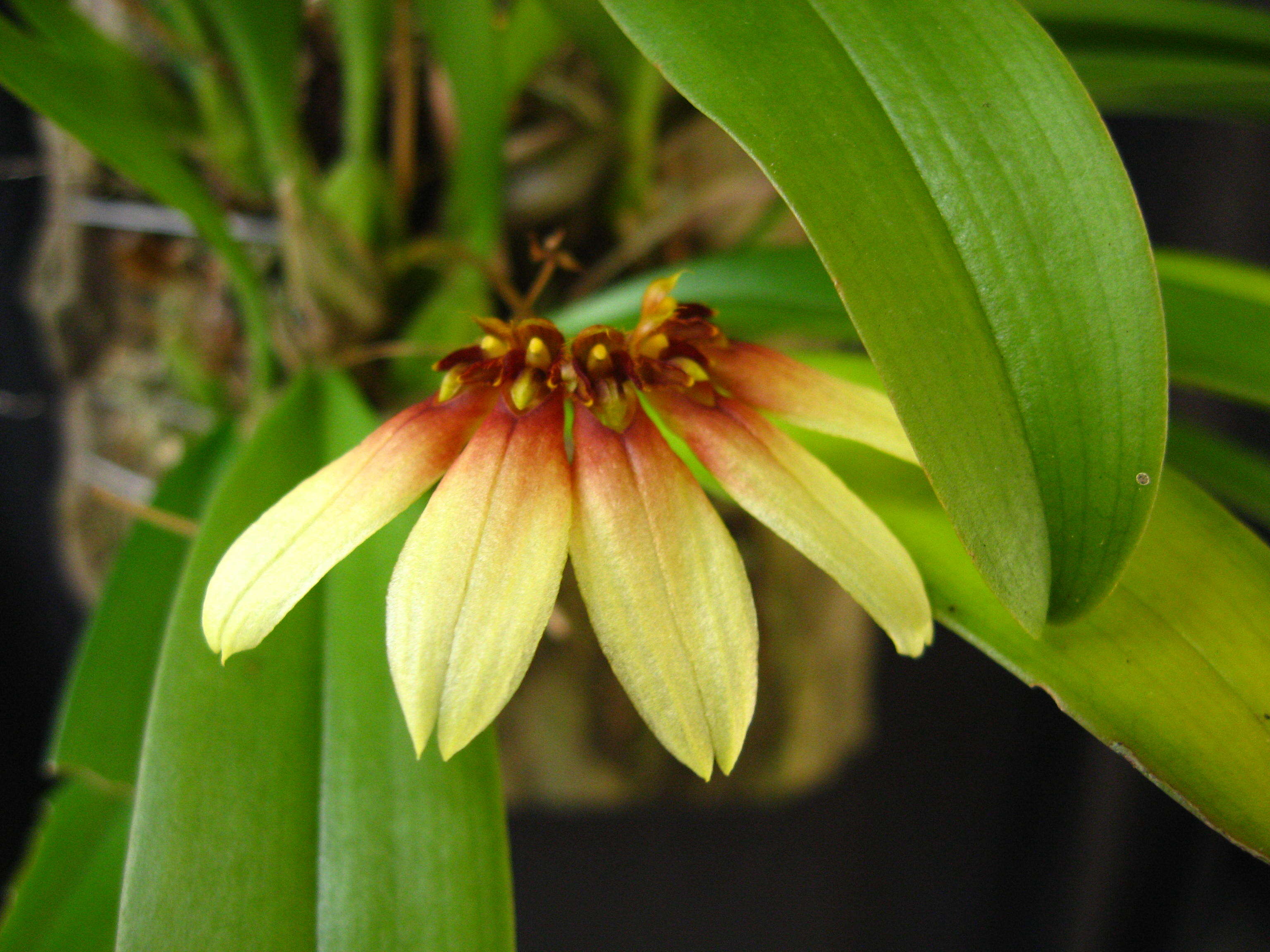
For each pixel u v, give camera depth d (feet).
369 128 0.50
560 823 0.93
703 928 0.99
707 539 0.30
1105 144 0.30
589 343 0.32
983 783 0.98
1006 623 0.33
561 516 0.30
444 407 0.32
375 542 0.37
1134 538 0.30
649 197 0.58
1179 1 0.44
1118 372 0.30
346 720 0.34
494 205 0.50
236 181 0.56
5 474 0.85
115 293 0.64
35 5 0.46
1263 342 0.38
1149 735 0.31
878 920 1.02
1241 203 0.81
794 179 0.29
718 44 0.30
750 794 0.68
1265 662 0.32
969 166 0.30
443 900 0.33
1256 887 0.88
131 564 0.46
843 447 0.37
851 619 0.71
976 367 0.30
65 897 0.43
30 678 0.93
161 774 0.33
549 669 0.62
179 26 0.53
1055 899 0.98
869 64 0.31
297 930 0.32
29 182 0.74
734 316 0.44
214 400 0.63
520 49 0.52
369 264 0.47
